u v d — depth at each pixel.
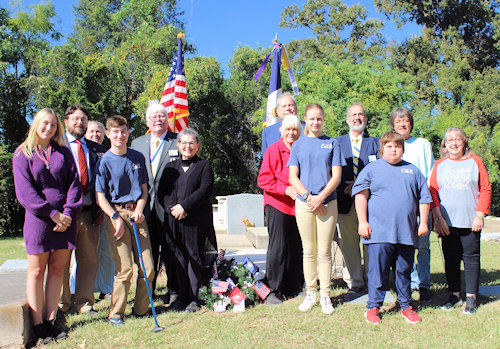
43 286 3.68
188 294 4.49
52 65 18.42
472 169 4.30
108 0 30.98
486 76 26.30
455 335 3.53
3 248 10.67
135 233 3.99
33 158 3.61
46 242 3.57
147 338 3.61
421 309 4.25
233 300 4.36
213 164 24.69
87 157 4.55
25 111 19.61
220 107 23.03
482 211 4.20
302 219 4.24
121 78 20.47
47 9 20.73
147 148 4.87
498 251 8.26
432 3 29.52
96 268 4.53
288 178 4.58
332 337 3.55
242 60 26.52
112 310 4.01
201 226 4.50
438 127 22.92
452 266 4.37
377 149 4.82
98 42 31.02
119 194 4.07
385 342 3.42
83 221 4.39
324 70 24.23
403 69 29.25
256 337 3.58
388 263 3.99
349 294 4.71
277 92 6.34
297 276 4.77
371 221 4.05
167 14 29.06
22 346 3.42
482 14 28.05
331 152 4.24
